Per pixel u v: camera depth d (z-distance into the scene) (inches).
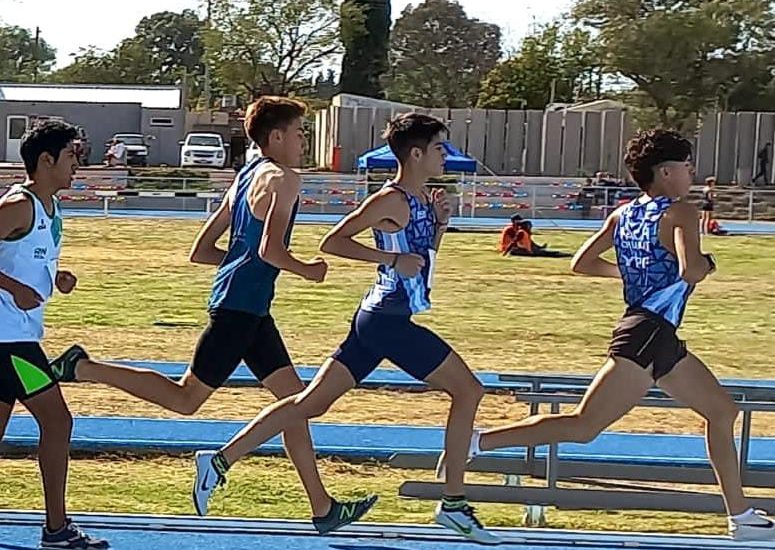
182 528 260.5
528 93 2495.1
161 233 1197.7
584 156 1947.6
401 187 234.2
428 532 260.2
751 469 319.3
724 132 1935.3
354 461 370.3
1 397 232.7
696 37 1979.6
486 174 1865.2
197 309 704.4
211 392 244.4
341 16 2657.5
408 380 486.9
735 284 911.0
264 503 321.4
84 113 2121.1
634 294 238.1
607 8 2047.2
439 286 848.9
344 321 666.8
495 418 427.2
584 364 559.5
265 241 230.2
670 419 435.5
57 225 233.3
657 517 318.3
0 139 2066.9
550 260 1043.9
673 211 231.1
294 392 246.8
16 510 274.5
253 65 2630.4
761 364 574.2
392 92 3334.2
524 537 255.6
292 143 241.9
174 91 2192.4
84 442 374.9
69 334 606.5
